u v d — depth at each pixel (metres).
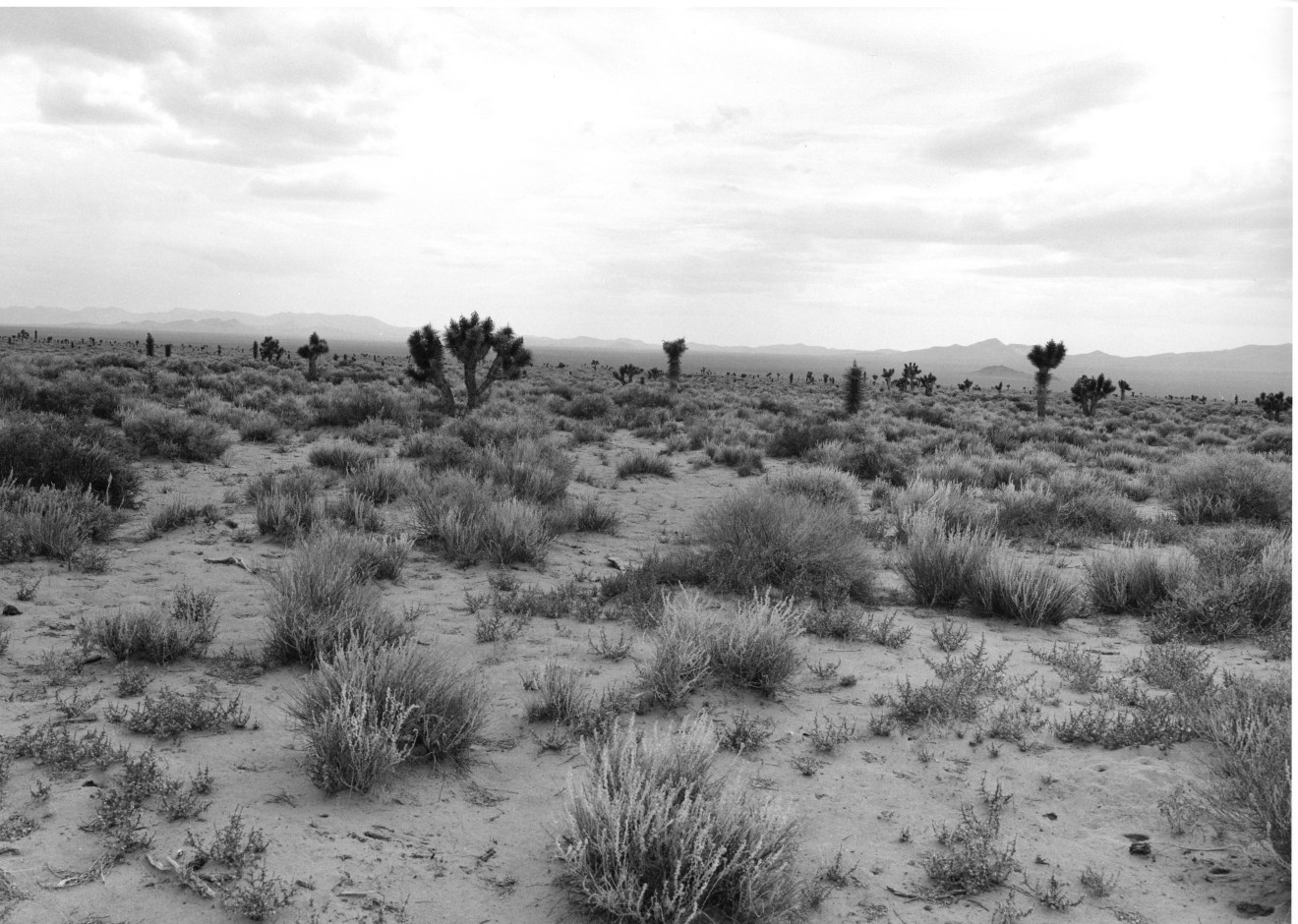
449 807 4.43
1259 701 5.14
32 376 26.14
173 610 7.30
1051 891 3.72
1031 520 13.00
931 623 8.28
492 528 10.12
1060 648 7.49
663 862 3.61
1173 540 12.36
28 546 8.86
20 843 3.68
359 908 3.49
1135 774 4.84
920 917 3.63
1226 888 3.82
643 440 24.75
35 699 5.36
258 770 4.62
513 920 3.50
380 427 20.55
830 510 10.80
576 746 5.18
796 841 3.86
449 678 5.31
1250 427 38.88
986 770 5.02
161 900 3.40
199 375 38.72
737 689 6.20
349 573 7.51
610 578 9.15
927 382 74.12
